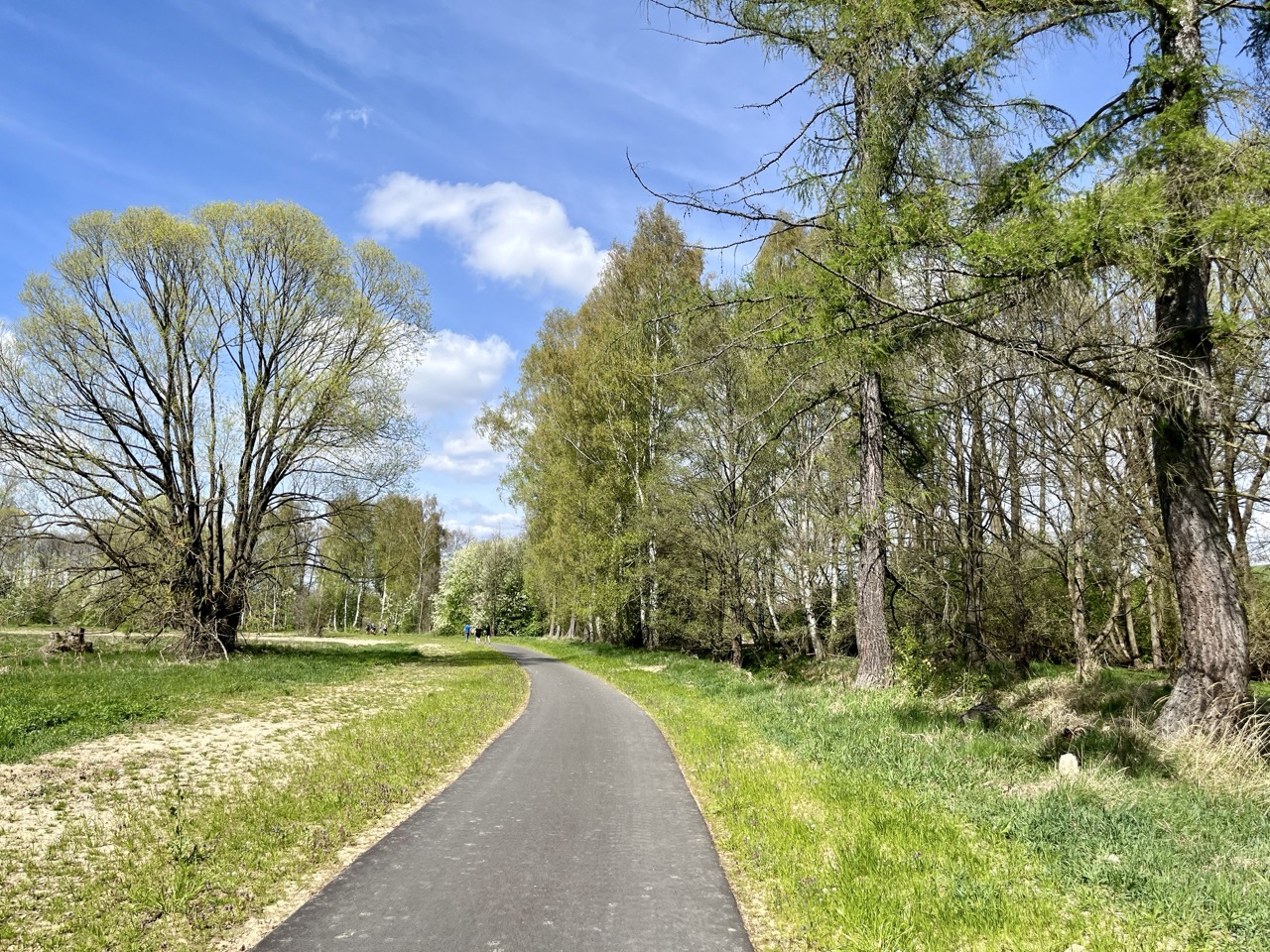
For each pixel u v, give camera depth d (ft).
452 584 225.56
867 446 41.34
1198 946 12.03
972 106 29.84
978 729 30.07
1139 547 43.83
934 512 52.19
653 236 82.89
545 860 16.39
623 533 83.35
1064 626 57.26
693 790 23.56
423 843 17.53
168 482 72.13
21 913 13.51
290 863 16.06
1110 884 14.40
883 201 25.03
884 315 25.57
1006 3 23.32
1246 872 14.67
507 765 27.02
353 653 94.68
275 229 75.56
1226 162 20.52
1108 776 21.18
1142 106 25.27
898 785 22.29
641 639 106.52
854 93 31.73
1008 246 19.84
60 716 34.12
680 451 68.44
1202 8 24.61
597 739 33.12
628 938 12.41
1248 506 44.91
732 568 65.57
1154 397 22.53
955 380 41.93
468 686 54.39
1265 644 47.14
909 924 12.71
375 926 12.78
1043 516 48.16
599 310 91.09
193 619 70.85
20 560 72.38
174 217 71.46
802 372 38.01
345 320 78.54
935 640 50.21
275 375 77.87
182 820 18.97
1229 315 22.65
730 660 74.23
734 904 14.01
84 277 68.49
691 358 44.73
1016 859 15.83
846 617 62.54
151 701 40.93
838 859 15.83
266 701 44.24
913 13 24.31
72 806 20.83
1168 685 34.96
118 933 12.56
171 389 72.23
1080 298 26.12
